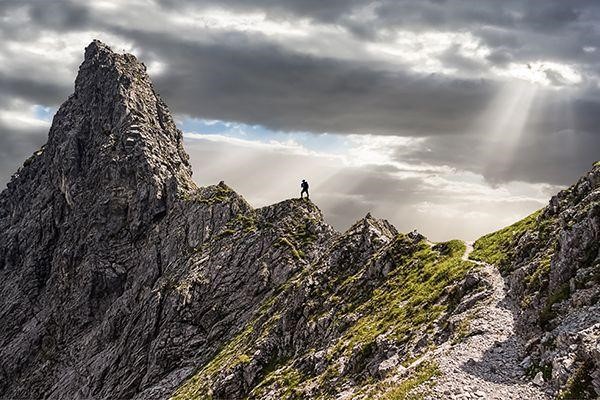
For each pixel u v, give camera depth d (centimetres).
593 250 4497
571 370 3347
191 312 14750
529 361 3872
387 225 12150
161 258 18050
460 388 3769
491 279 5934
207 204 18312
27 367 19062
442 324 5656
